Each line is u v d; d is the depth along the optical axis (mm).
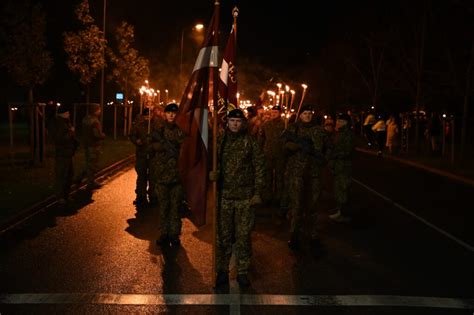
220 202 6504
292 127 8320
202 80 6660
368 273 7082
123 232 9047
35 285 6371
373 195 13828
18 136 29609
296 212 8242
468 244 8742
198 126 6656
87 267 7078
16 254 7641
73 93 36938
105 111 42438
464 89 23203
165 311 5645
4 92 34156
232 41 7215
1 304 5773
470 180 16734
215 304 5871
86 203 11648
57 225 9484
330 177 17719
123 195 12773
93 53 24703
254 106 13648
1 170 15516
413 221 10531
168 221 8320
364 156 26516
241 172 6438
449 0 21797
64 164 11039
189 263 7336
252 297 6109
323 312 5703
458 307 5906
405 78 32406
